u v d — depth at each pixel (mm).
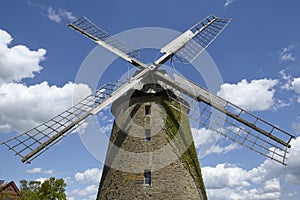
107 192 18016
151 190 17000
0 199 44719
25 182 50219
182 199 16828
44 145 15586
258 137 19766
